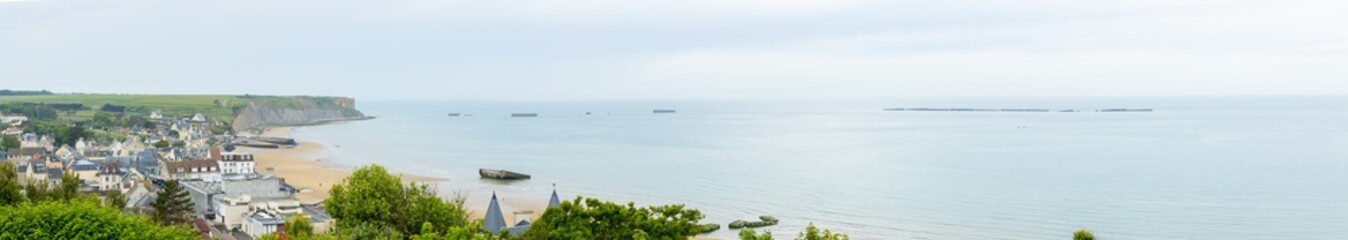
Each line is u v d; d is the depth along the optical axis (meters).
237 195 192.25
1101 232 180.75
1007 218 196.62
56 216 82.50
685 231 86.31
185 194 165.25
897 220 194.75
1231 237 174.38
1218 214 198.12
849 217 199.00
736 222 189.75
